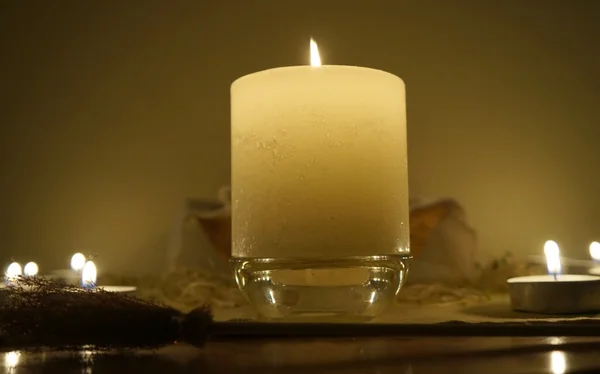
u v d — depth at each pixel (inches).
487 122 25.1
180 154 25.0
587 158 25.1
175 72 25.2
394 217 17.2
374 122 17.1
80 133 25.1
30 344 14.8
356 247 16.6
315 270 16.6
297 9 25.3
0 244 24.8
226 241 22.4
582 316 18.0
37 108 25.2
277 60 25.2
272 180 16.9
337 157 16.8
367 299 16.6
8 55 25.3
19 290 15.2
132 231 24.8
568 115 25.2
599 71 25.3
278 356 15.2
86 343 14.8
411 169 25.0
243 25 25.3
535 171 25.0
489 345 15.9
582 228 24.9
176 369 14.5
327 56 25.2
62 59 25.3
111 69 25.3
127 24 25.4
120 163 25.0
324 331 15.1
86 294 15.1
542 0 25.5
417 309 19.6
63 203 24.9
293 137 16.8
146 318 14.8
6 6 25.5
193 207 23.4
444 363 14.7
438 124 25.1
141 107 25.2
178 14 25.4
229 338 16.4
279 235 16.7
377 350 15.5
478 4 25.4
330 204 16.7
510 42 25.4
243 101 17.6
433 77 25.2
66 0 25.4
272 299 16.8
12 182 24.9
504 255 24.8
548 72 25.3
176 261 23.7
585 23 25.4
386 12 25.3
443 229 23.0
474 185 25.0
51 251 24.8
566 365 14.5
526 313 18.5
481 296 21.3
